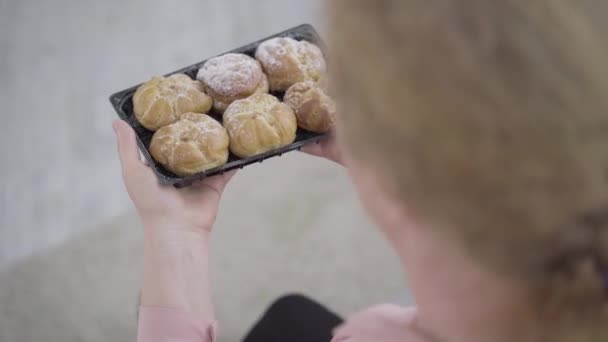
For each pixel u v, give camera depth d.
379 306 0.57
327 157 0.89
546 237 0.31
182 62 1.88
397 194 0.35
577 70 0.28
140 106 0.88
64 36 1.94
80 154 1.73
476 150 0.30
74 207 1.67
